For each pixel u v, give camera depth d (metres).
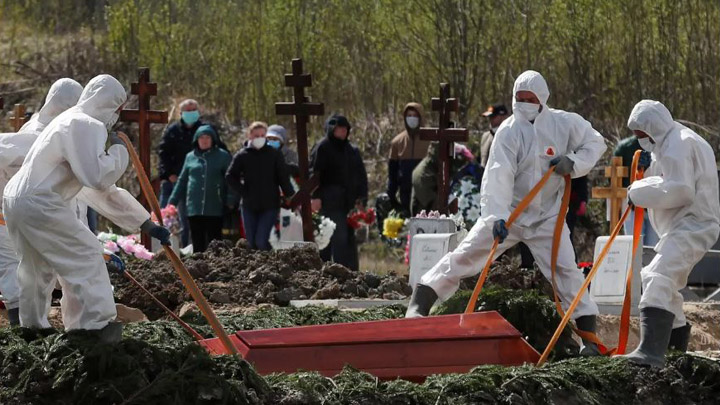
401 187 22.22
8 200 10.88
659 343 12.02
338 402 10.52
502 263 17.08
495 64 35.75
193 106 22.12
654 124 12.21
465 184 20.89
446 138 20.62
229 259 18.19
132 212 11.45
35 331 11.02
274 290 17.36
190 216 21.06
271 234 20.42
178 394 10.12
